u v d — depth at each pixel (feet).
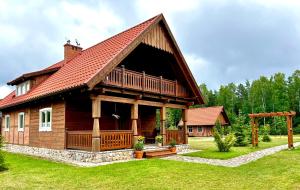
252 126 74.33
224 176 32.73
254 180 30.71
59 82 51.90
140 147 48.16
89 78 39.75
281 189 26.86
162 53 58.23
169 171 35.24
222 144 58.34
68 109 49.49
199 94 62.49
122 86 45.80
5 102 79.25
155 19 51.65
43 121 55.52
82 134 45.55
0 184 28.94
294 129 177.06
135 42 47.16
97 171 35.27
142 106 67.05
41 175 33.32
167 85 56.18
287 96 221.66
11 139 68.95
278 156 51.03
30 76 68.49
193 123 158.20
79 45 73.10
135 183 29.30
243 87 288.10
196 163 41.78
